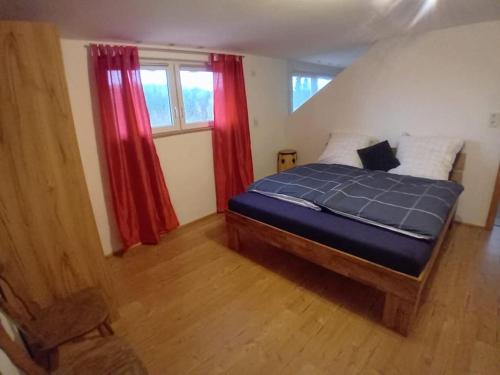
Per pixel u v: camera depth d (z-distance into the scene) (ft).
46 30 4.59
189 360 5.17
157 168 9.46
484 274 7.09
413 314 5.24
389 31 9.08
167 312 6.40
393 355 5.03
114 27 6.79
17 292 4.66
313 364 4.96
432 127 9.93
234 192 12.40
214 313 6.31
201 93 10.77
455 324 5.60
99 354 3.81
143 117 8.80
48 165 4.98
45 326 4.44
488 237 8.90
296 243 6.83
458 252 8.09
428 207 6.59
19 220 4.87
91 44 7.59
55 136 4.95
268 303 6.54
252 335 5.65
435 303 6.17
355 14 7.11
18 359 3.18
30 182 4.87
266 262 8.24
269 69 13.17
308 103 13.29
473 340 5.22
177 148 10.33
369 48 11.27
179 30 7.52
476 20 8.11
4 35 4.33
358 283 7.11
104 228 8.87
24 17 5.64
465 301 6.20
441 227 5.99
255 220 7.84
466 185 9.55
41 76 4.67
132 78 8.39
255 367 4.97
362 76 11.19
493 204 9.16
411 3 6.49
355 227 6.24
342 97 12.01
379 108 11.07
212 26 7.37
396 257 5.21
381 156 10.16
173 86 9.80
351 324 5.80
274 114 13.94
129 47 8.16
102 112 8.00
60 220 5.25
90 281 5.77
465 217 9.82
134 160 8.78
